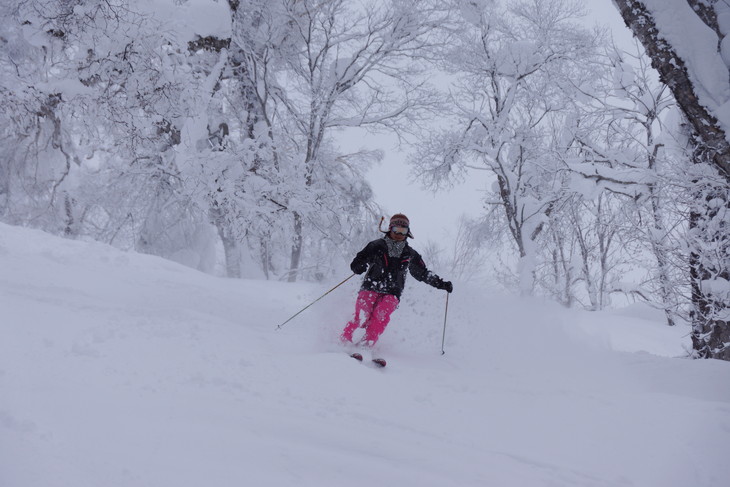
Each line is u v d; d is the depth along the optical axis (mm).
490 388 4395
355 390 3805
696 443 3162
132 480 1930
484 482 2488
